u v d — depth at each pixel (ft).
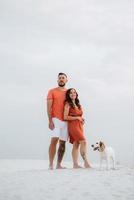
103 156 30.09
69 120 31.81
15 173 27.20
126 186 21.12
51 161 32.04
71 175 25.49
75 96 32.17
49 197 18.48
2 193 19.42
